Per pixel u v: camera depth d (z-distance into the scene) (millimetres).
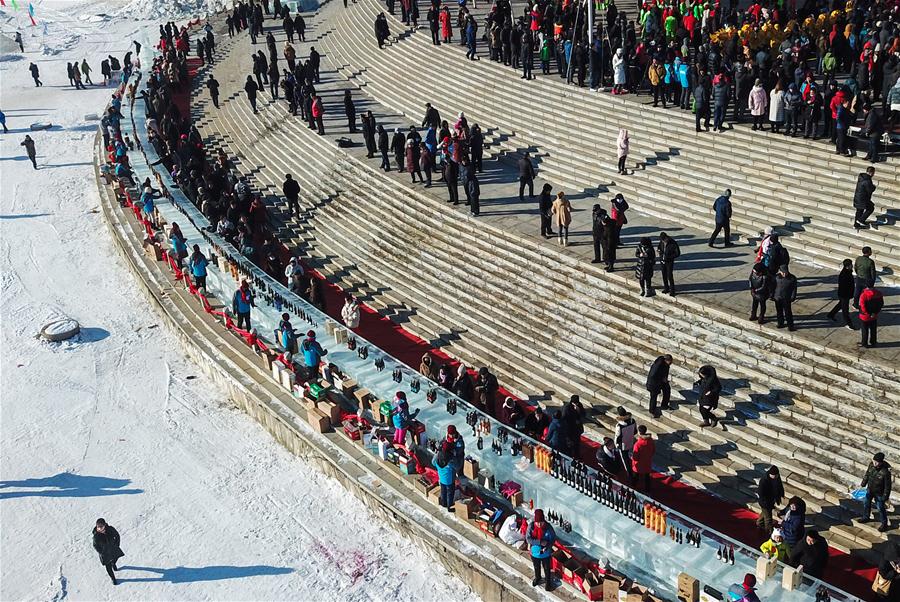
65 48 76812
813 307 26062
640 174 33656
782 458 22906
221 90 55156
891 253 27000
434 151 37875
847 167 29500
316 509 25391
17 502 26797
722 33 36812
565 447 23234
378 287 33594
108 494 26781
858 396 23125
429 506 23672
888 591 18281
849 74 35562
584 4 41188
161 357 33719
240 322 32000
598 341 27703
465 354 29344
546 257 31016
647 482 22906
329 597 22438
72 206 47375
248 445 28438
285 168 43625
